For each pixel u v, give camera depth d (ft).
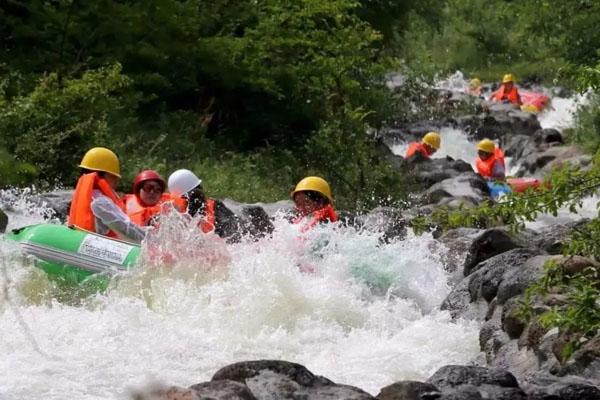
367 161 97.09
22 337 42.63
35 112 80.94
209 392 32.22
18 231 52.37
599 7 139.64
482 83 213.87
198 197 57.82
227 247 55.26
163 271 50.42
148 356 41.24
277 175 93.86
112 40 100.83
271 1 110.63
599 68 40.32
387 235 68.49
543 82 206.39
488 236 54.39
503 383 34.60
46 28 97.60
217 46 104.01
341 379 40.16
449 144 138.10
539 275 44.91
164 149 91.09
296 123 109.19
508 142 137.59
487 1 250.37
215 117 108.58
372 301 52.44
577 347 36.45
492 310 46.50
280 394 32.91
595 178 38.58
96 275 50.57
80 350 41.27
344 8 113.09
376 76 135.44
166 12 100.32
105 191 54.39
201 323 46.91
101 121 83.82
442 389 34.09
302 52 110.83
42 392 35.63
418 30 231.09
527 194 39.75
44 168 79.97
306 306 48.55
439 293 54.80
